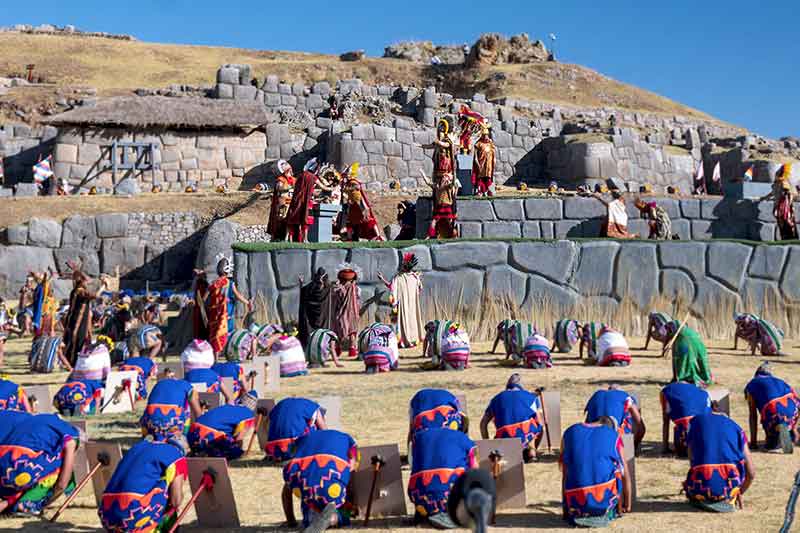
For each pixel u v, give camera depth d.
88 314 20.66
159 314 28.00
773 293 23.34
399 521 8.41
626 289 23.28
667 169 61.34
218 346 19.02
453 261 23.09
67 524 8.59
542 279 23.17
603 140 57.59
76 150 50.28
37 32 106.50
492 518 8.34
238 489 9.82
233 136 52.69
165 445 7.89
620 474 8.23
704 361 15.38
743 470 8.59
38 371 19.97
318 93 60.47
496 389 15.52
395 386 16.06
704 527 7.95
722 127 77.12
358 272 22.66
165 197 46.38
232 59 98.31
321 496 8.01
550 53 91.38
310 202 25.00
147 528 7.60
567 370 17.47
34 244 43.03
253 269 22.70
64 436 9.02
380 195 46.88
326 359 19.20
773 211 31.08
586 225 30.42
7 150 55.75
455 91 86.25
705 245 23.47
